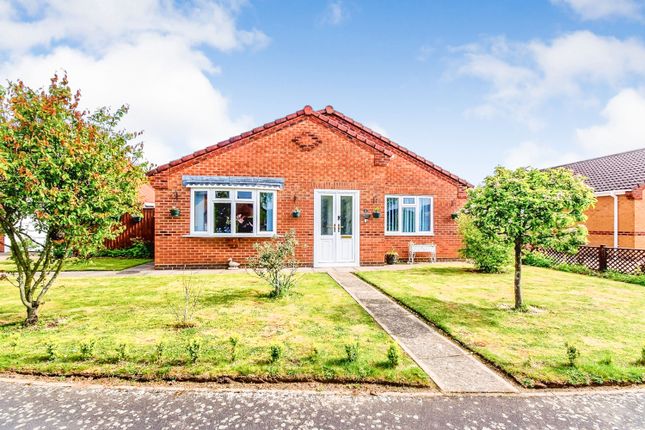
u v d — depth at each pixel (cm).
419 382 390
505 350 479
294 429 313
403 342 514
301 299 766
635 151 1998
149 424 319
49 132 533
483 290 877
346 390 379
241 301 738
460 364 443
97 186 555
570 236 652
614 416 338
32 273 572
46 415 331
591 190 636
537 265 1390
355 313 661
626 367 427
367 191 1305
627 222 1612
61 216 528
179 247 1187
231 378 395
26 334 524
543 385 388
